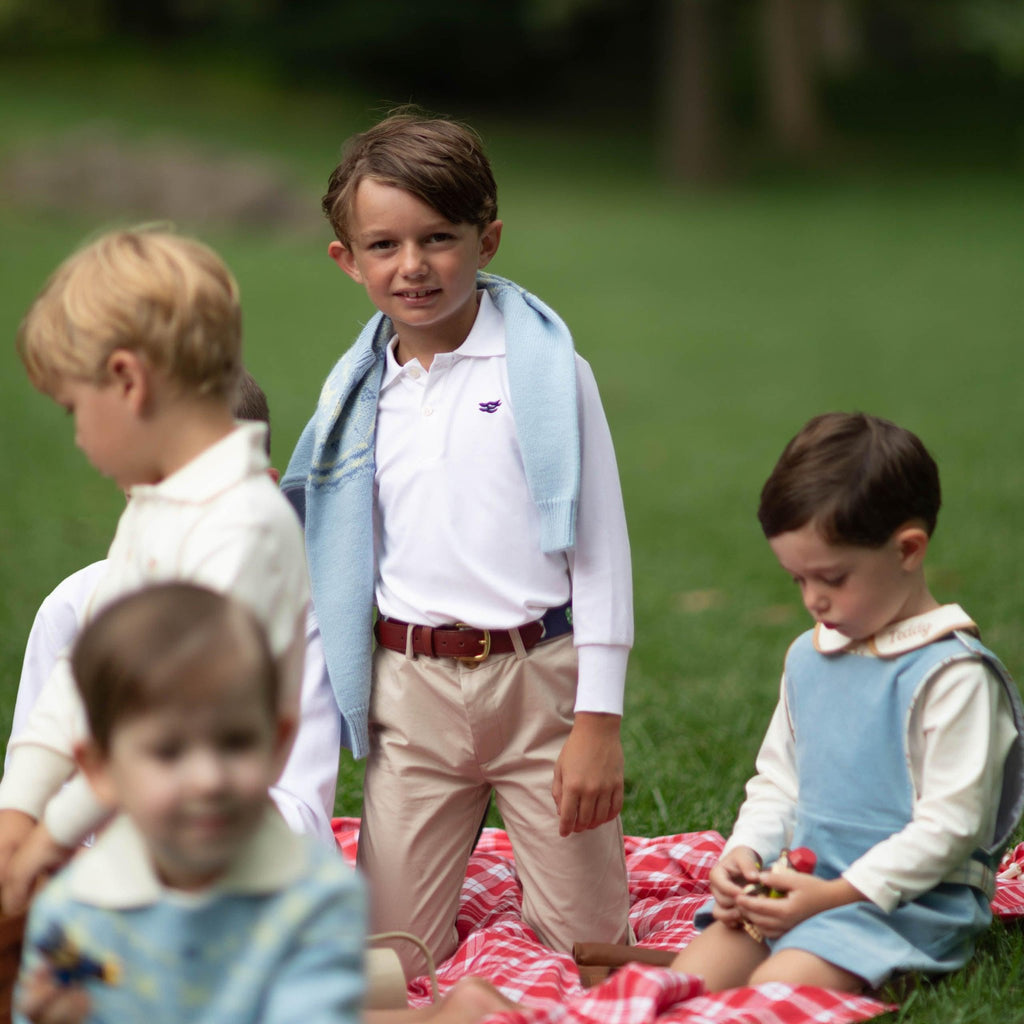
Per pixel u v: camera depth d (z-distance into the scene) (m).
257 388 4.62
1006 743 3.77
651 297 25.77
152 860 2.77
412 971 4.38
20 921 3.18
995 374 18.42
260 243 28.80
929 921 3.74
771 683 7.21
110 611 2.61
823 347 21.11
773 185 40.59
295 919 2.69
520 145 45.31
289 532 3.30
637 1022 3.38
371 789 4.48
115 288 3.19
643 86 51.16
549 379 4.24
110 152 29.98
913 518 3.71
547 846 4.35
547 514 4.16
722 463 14.07
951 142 45.03
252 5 48.91
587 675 4.18
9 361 17.94
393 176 4.09
